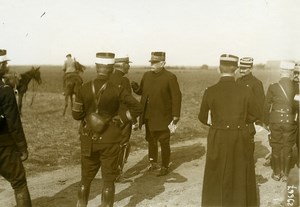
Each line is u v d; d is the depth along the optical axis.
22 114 15.68
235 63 5.01
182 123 13.52
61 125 13.16
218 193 4.94
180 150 9.81
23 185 4.79
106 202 4.90
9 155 4.65
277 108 6.72
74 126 12.99
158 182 7.02
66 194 6.36
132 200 6.03
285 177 6.83
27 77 14.75
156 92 7.14
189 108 18.03
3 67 4.67
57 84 40.06
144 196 6.22
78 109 4.91
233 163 4.90
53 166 8.18
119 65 6.55
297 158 7.56
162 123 7.20
